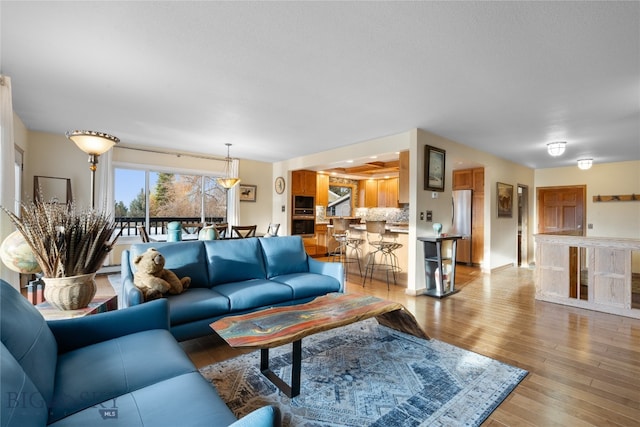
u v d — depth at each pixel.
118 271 5.57
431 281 4.62
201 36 2.15
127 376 1.27
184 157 6.20
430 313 3.53
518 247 7.25
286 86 2.96
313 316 2.13
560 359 2.41
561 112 3.53
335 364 2.31
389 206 8.70
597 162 6.69
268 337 1.77
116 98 3.33
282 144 5.50
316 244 7.92
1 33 2.13
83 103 3.49
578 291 3.82
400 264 5.45
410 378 2.12
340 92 3.08
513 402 1.86
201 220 6.55
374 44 2.21
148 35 2.15
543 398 1.90
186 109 3.66
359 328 3.03
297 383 1.90
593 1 1.71
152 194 5.97
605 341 2.76
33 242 1.75
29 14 1.91
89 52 2.39
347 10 1.84
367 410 1.77
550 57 2.33
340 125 4.22
